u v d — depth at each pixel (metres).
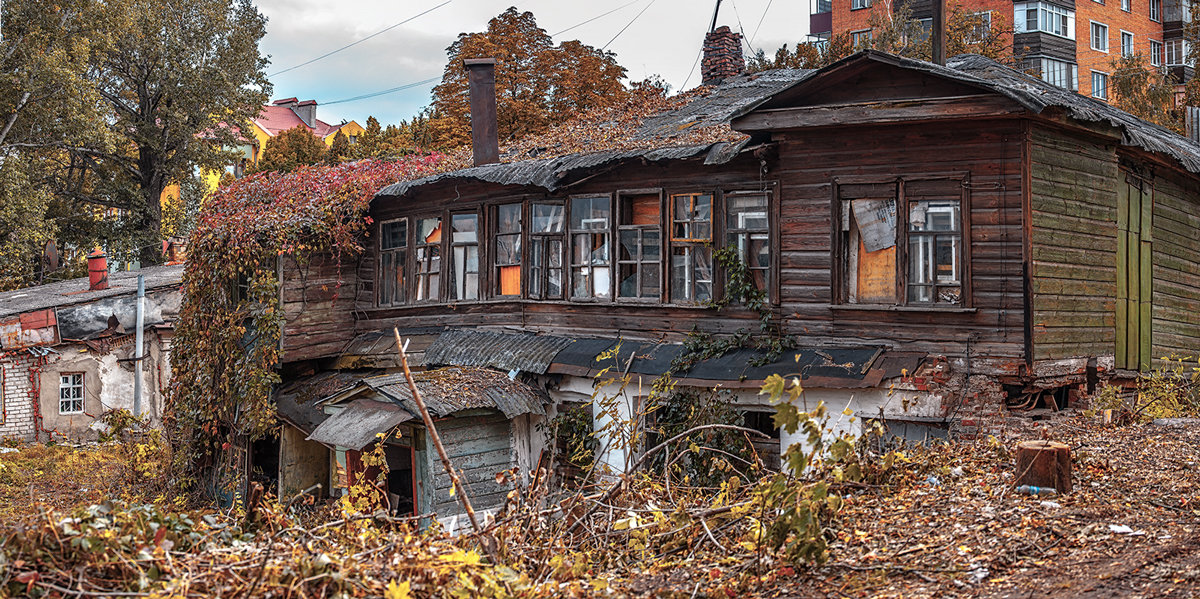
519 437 14.42
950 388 11.25
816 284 12.48
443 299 16.83
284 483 16.25
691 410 12.72
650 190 14.26
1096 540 5.97
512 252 16.12
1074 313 11.84
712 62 22.66
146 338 25.83
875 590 5.46
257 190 17.94
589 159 14.34
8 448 22.75
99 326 24.89
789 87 12.13
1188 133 20.47
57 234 40.34
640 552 6.76
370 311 17.73
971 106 11.10
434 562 5.19
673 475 12.37
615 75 34.16
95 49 36.56
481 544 6.20
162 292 26.19
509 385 14.12
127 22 36.12
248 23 41.81
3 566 4.56
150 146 40.28
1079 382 11.91
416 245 17.38
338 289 17.61
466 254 16.70
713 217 13.60
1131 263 13.66
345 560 5.18
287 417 15.83
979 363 11.35
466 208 16.56
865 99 11.98
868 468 7.99
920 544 6.23
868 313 12.07
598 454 13.77
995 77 14.36
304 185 17.75
